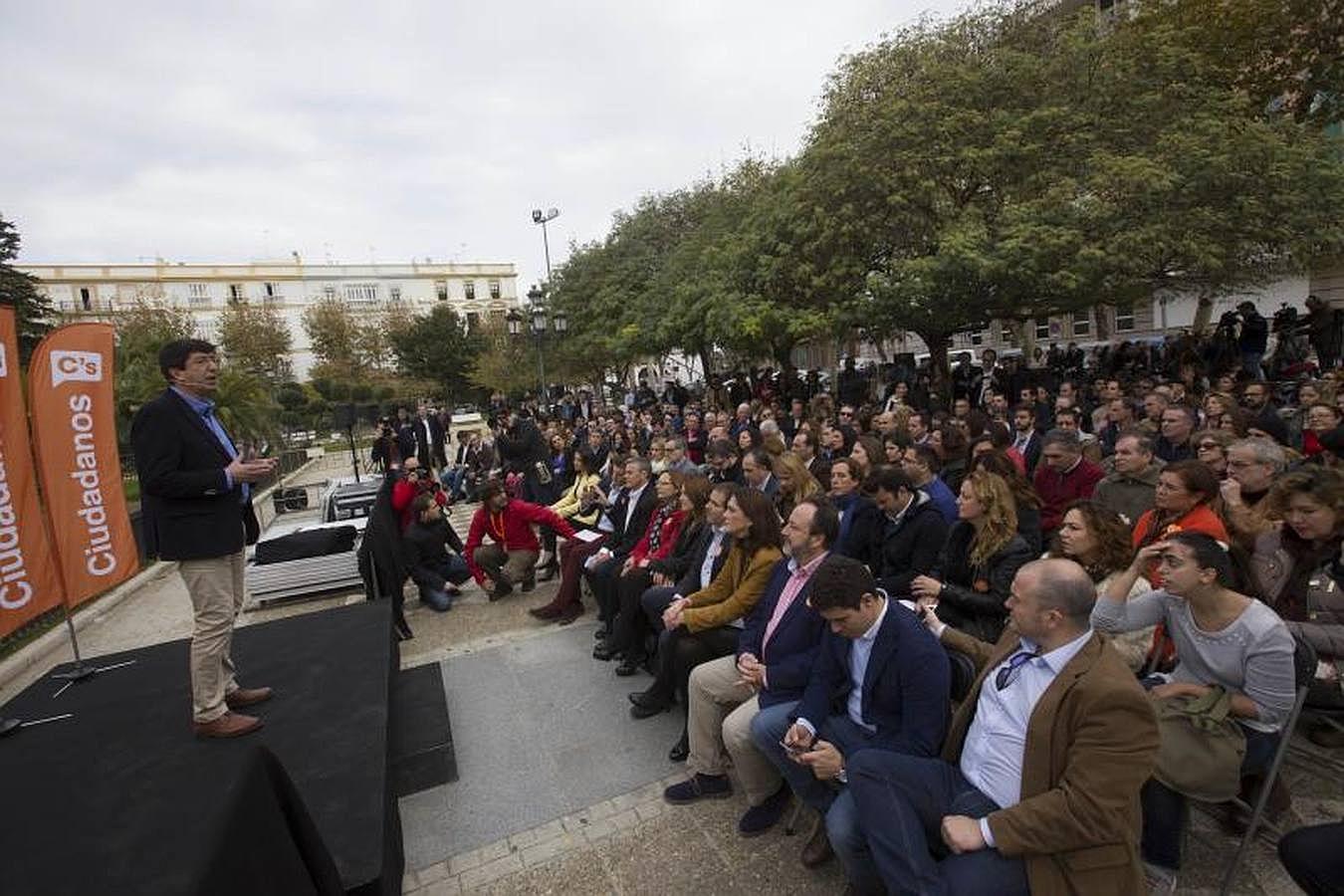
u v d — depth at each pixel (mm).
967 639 3094
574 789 3746
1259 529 3629
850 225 12234
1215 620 2734
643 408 21094
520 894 3021
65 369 5016
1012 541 3779
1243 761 2701
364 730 3543
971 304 12062
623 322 22016
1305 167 10977
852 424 9625
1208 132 10969
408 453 14414
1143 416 8531
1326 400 6828
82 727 3840
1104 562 3367
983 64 12656
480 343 41781
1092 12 12773
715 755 3529
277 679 4258
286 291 63406
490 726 4520
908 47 13438
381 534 6156
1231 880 2605
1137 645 3230
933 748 2684
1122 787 2021
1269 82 14156
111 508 5242
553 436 13344
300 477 21219
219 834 1469
